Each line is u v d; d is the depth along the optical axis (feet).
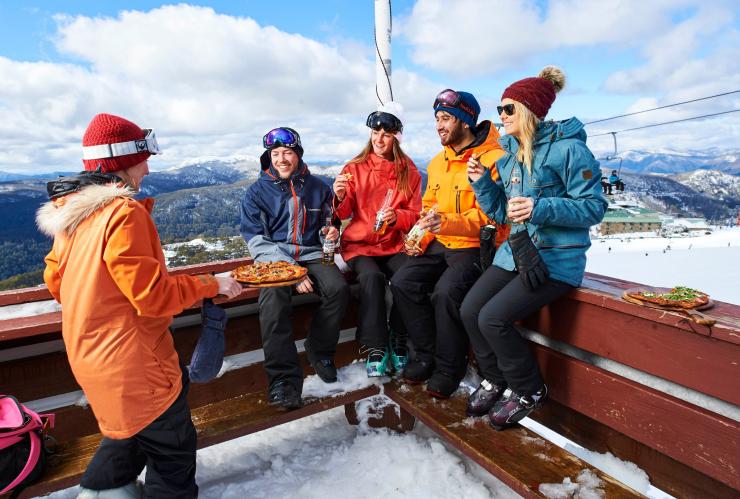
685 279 151.02
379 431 8.09
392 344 8.39
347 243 8.79
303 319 8.56
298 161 8.27
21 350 6.47
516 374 5.99
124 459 4.95
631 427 5.44
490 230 6.73
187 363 7.64
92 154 4.50
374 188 8.80
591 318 5.82
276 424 6.82
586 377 5.93
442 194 7.97
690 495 5.08
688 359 4.79
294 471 7.13
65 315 4.30
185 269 8.48
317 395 7.37
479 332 6.45
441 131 7.57
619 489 5.03
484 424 6.42
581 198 5.64
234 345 7.95
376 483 6.72
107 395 4.24
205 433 6.41
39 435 5.63
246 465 7.36
